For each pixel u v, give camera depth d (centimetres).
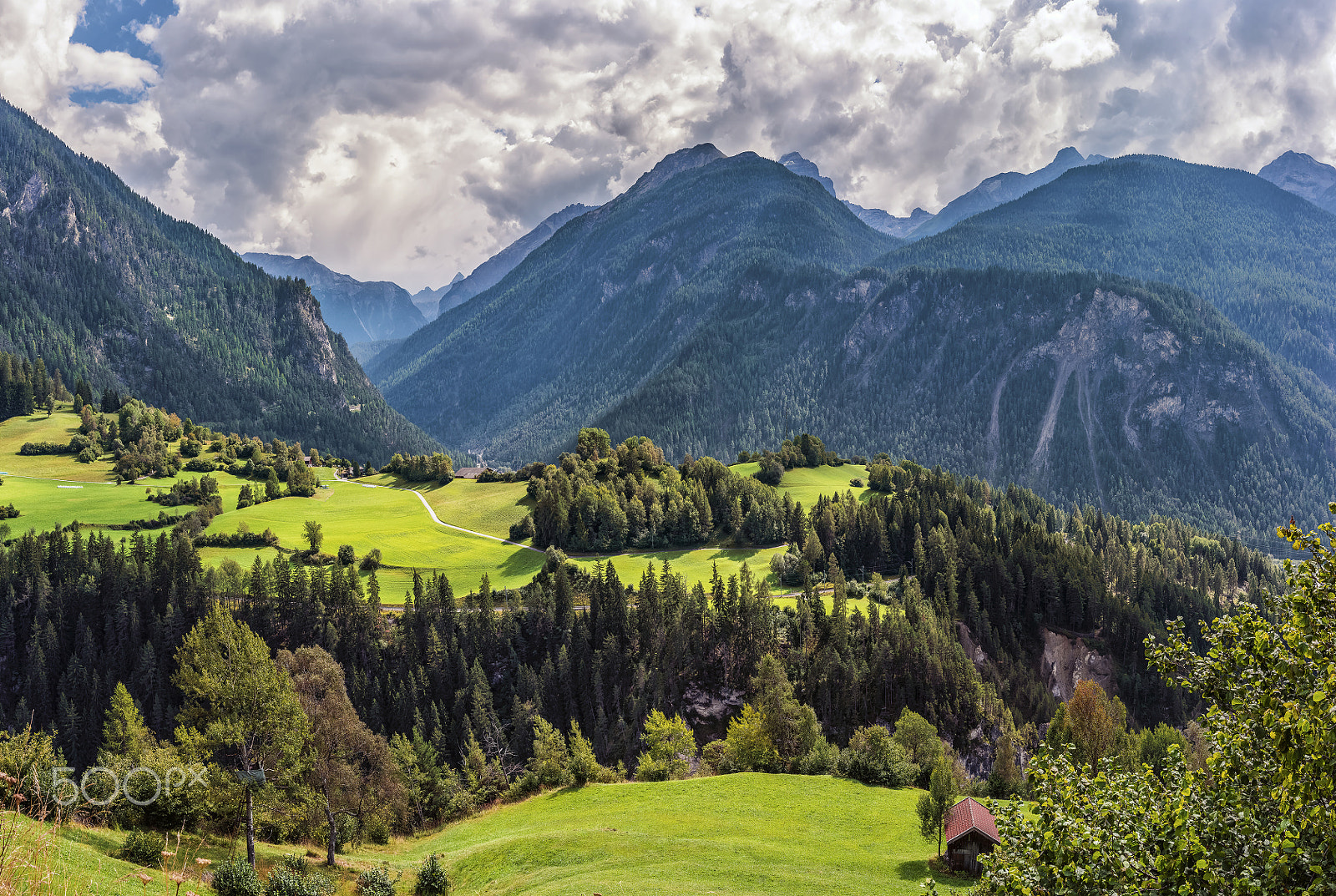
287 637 13812
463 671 13112
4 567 14488
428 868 5641
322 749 5966
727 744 9706
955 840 5759
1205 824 1998
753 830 6750
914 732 9481
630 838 6238
